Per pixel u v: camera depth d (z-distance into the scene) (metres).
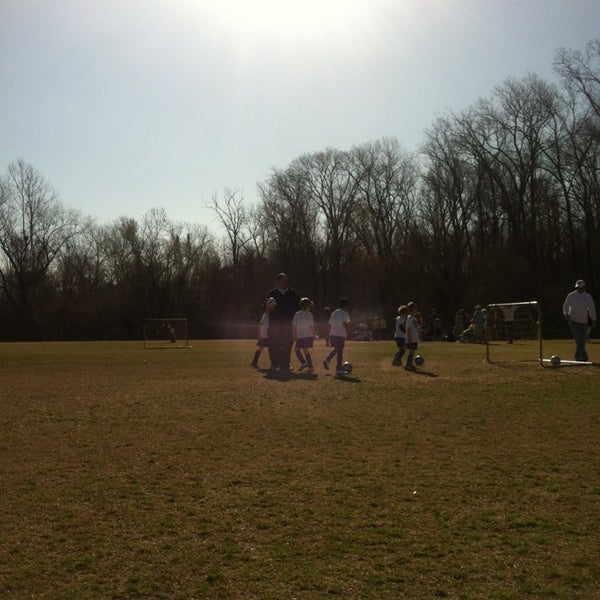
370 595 4.68
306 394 13.62
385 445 9.04
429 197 59.22
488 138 53.81
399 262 60.25
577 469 7.75
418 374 17.28
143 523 6.10
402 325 20.20
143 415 11.43
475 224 58.31
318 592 4.72
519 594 4.67
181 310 68.56
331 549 5.47
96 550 5.48
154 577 4.98
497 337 23.25
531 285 51.00
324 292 66.69
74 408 12.23
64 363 23.44
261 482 7.37
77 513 6.38
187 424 10.59
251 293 69.25
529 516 6.20
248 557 5.32
